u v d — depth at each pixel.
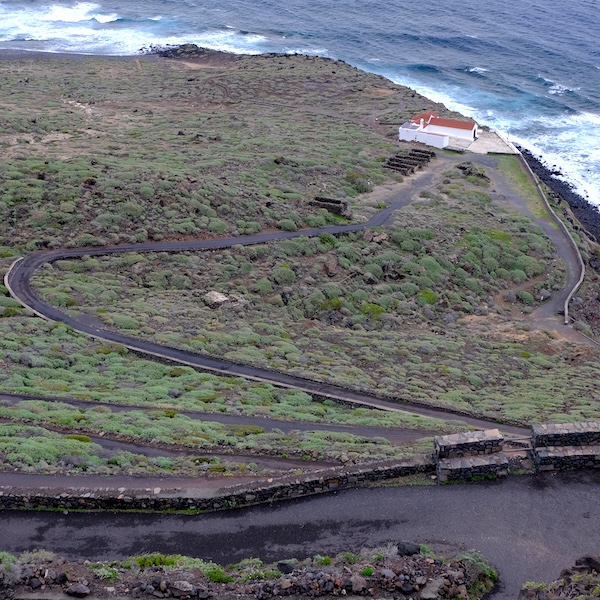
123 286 58.00
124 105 119.88
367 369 48.12
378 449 31.30
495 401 43.12
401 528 24.62
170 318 52.78
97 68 142.25
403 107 125.31
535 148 113.06
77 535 24.20
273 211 76.25
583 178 102.75
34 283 55.09
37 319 49.19
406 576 21.11
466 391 45.09
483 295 70.38
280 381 43.19
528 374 51.44
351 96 131.25
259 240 70.69
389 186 93.00
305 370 45.03
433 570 21.78
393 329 60.22
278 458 29.94
